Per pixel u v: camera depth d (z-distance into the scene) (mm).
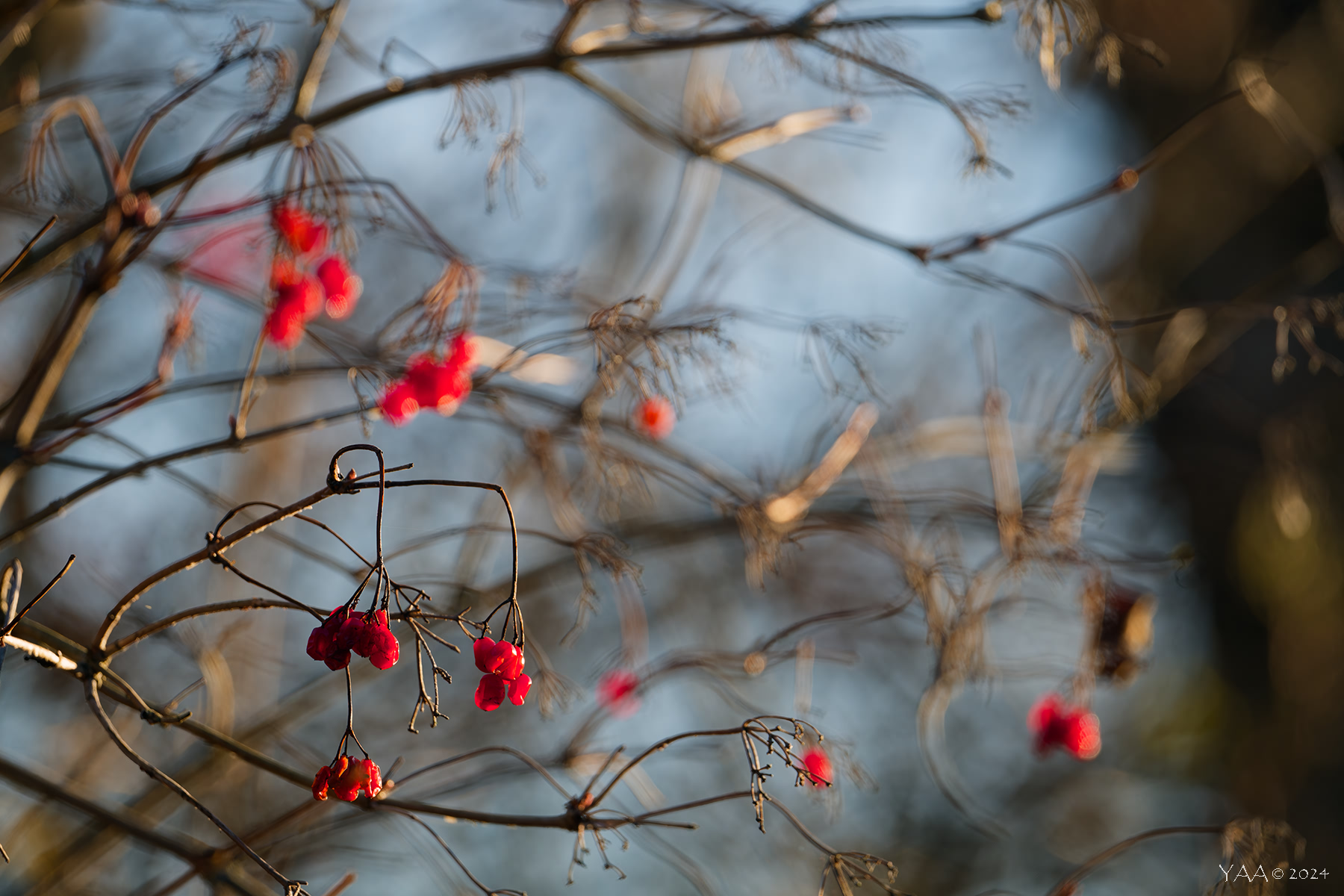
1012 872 6453
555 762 3189
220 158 2311
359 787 1707
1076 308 2939
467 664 5152
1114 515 5836
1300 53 5531
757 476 3730
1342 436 5117
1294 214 5516
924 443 4023
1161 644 5988
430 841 3363
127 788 3883
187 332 2510
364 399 2377
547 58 2656
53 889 3041
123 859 3629
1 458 2250
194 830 3895
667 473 3191
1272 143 5562
